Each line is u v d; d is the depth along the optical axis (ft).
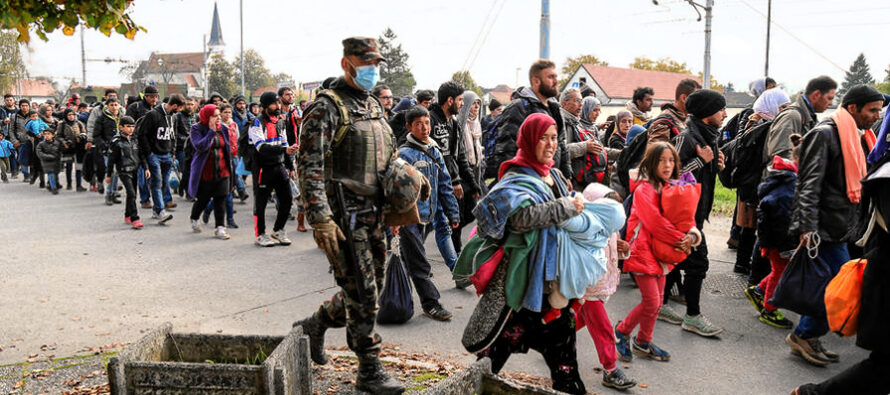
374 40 11.51
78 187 47.16
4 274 22.84
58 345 15.85
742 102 249.14
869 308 10.56
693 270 17.10
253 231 31.37
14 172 57.93
